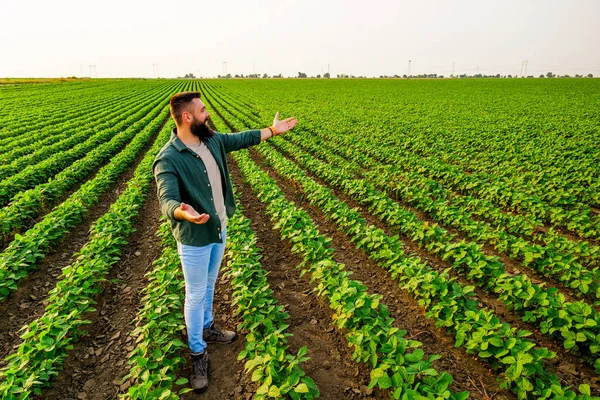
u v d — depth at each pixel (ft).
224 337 14.15
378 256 18.33
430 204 25.96
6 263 17.75
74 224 25.98
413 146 48.91
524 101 126.62
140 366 11.80
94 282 17.62
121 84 282.77
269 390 10.07
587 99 130.62
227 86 270.46
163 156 9.92
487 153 43.32
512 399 11.62
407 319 15.64
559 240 19.81
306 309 16.55
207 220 9.55
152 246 23.41
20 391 10.88
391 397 11.30
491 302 16.48
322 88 228.63
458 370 12.86
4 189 30.01
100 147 48.62
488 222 25.57
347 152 45.37
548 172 34.09
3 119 86.58
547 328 13.30
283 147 49.90
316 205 28.50
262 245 23.12
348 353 13.84
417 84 264.72
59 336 12.77
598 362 12.07
